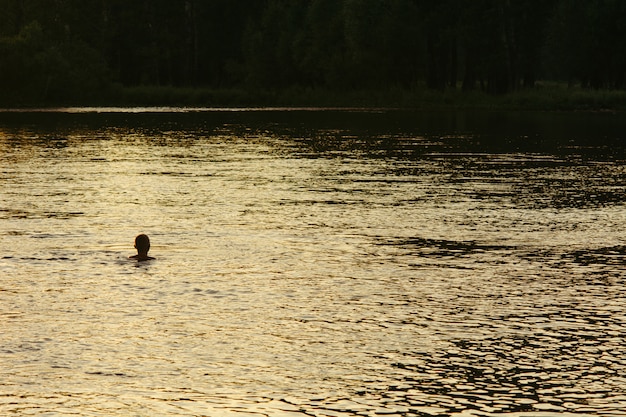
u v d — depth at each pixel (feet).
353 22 530.68
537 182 154.20
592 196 137.08
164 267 86.48
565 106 477.36
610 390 54.44
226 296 75.25
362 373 56.90
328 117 389.19
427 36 549.54
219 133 280.92
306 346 61.93
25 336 63.72
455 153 209.87
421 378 56.13
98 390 53.78
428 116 401.49
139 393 53.42
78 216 116.67
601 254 93.91
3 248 95.66
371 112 441.68
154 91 542.57
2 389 53.88
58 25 595.47
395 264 88.33
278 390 53.98
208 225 110.01
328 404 52.01
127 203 128.06
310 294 76.13
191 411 50.85
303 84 598.34
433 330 65.87
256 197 134.31
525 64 541.75
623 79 599.16
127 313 69.82
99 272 84.28
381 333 65.00
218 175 163.12
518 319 68.85
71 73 508.53
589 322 68.18
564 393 53.98
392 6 525.34
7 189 142.61
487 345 62.49
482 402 52.54
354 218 115.55
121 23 644.27
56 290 77.15
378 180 156.04
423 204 127.95
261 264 88.02
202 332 64.90
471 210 122.72
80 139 251.60
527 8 521.65
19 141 242.58
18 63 494.18
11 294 75.77
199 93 549.13
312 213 119.44
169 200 131.13
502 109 477.36
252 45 595.88
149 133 279.08
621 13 562.25
